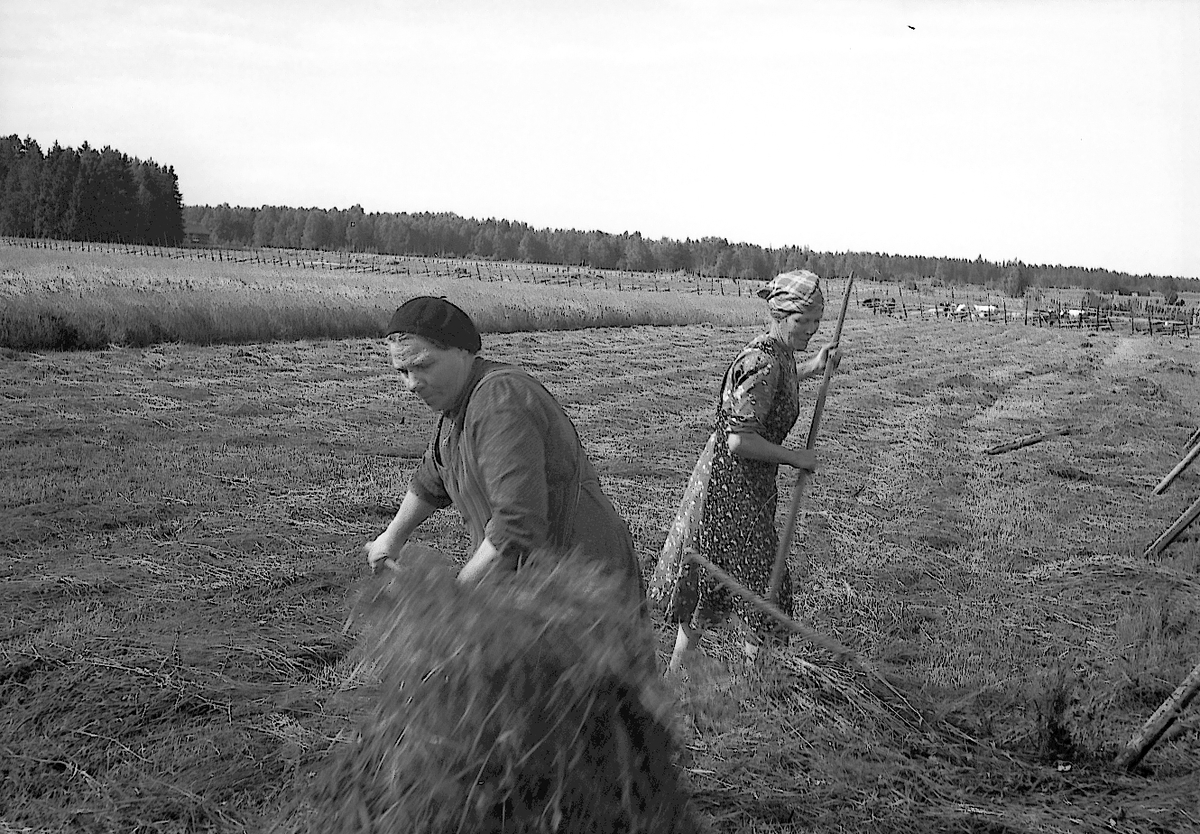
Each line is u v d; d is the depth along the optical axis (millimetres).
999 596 6184
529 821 2420
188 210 191250
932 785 3572
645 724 2619
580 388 16922
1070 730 4062
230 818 3240
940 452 12094
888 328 42344
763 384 4316
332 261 90500
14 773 3549
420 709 2475
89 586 5621
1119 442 13367
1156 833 3434
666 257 159000
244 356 17000
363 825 2496
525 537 2570
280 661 4598
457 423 2727
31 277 25234
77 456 8852
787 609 4500
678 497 8977
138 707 4062
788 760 3541
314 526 7137
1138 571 6809
